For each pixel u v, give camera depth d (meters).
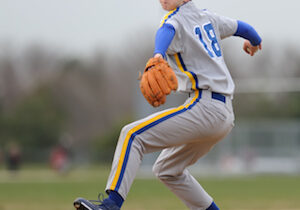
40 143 193.62
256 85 180.50
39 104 195.88
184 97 107.38
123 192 15.53
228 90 16.56
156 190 57.50
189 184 18.52
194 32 16.58
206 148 17.59
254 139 124.44
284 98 194.75
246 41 19.36
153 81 15.55
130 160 15.61
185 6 16.88
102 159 162.25
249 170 121.94
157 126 15.85
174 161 18.00
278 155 123.25
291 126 123.88
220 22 17.78
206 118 16.09
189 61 16.53
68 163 126.44
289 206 36.53
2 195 51.53
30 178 100.19
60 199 45.62
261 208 35.03
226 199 44.12
